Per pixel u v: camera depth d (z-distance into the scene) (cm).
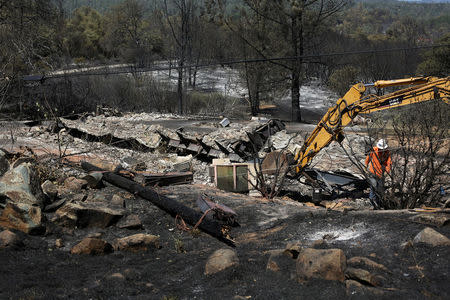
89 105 3177
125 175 931
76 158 1238
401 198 896
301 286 423
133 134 1858
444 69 4278
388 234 547
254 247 602
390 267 444
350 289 398
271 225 708
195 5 4981
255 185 1195
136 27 7638
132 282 470
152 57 6862
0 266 485
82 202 700
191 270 505
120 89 3753
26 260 519
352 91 1097
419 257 457
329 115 1141
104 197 783
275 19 3206
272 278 453
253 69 3506
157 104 3834
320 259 431
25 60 2534
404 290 390
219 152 1634
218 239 657
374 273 429
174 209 725
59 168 931
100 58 8206
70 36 8194
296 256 488
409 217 610
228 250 512
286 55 3256
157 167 1430
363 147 1591
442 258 445
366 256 480
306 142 1201
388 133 1141
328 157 1534
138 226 680
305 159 1203
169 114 3194
